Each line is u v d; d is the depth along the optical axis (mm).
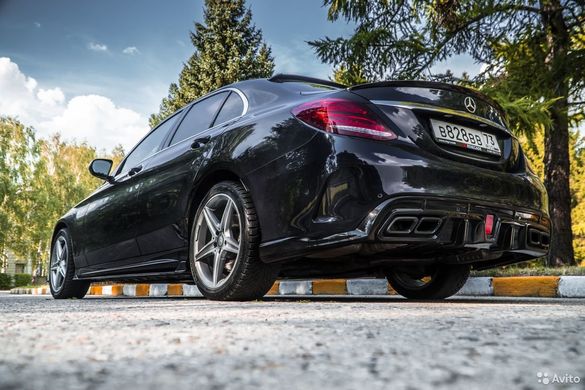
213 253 2934
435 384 652
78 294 4625
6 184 27891
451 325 1300
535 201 2824
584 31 7551
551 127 6969
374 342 1011
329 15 8578
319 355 860
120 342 1011
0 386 626
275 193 2586
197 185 3082
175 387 629
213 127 3266
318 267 2881
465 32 8297
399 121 2512
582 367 759
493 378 686
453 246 2512
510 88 7465
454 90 2758
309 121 2541
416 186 2357
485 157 2744
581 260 20938
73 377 685
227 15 22531
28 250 29609
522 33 7781
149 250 3506
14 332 1173
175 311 1878
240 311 1837
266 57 22875
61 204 32031
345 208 2357
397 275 3693
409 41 8383
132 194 3701
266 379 677
